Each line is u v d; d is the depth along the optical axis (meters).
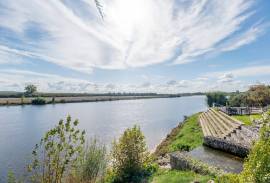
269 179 4.29
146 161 12.51
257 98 35.12
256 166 4.46
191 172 10.50
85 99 158.62
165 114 66.62
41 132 35.53
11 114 58.88
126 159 11.48
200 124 31.09
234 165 11.89
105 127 41.56
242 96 42.34
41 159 12.08
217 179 6.08
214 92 61.94
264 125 4.77
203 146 17.00
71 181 8.70
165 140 27.61
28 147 26.44
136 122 48.91
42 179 8.12
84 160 9.47
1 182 15.63
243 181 4.67
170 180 9.66
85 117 57.16
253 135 13.93
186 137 23.42
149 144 28.59
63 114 60.66
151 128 41.28
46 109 76.00
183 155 12.60
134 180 10.89
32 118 51.31
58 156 7.98
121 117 58.31
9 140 30.08
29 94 123.44
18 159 21.52
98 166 9.77
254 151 4.63
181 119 54.53
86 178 9.07
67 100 132.00
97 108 88.69
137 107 97.31
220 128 21.70
